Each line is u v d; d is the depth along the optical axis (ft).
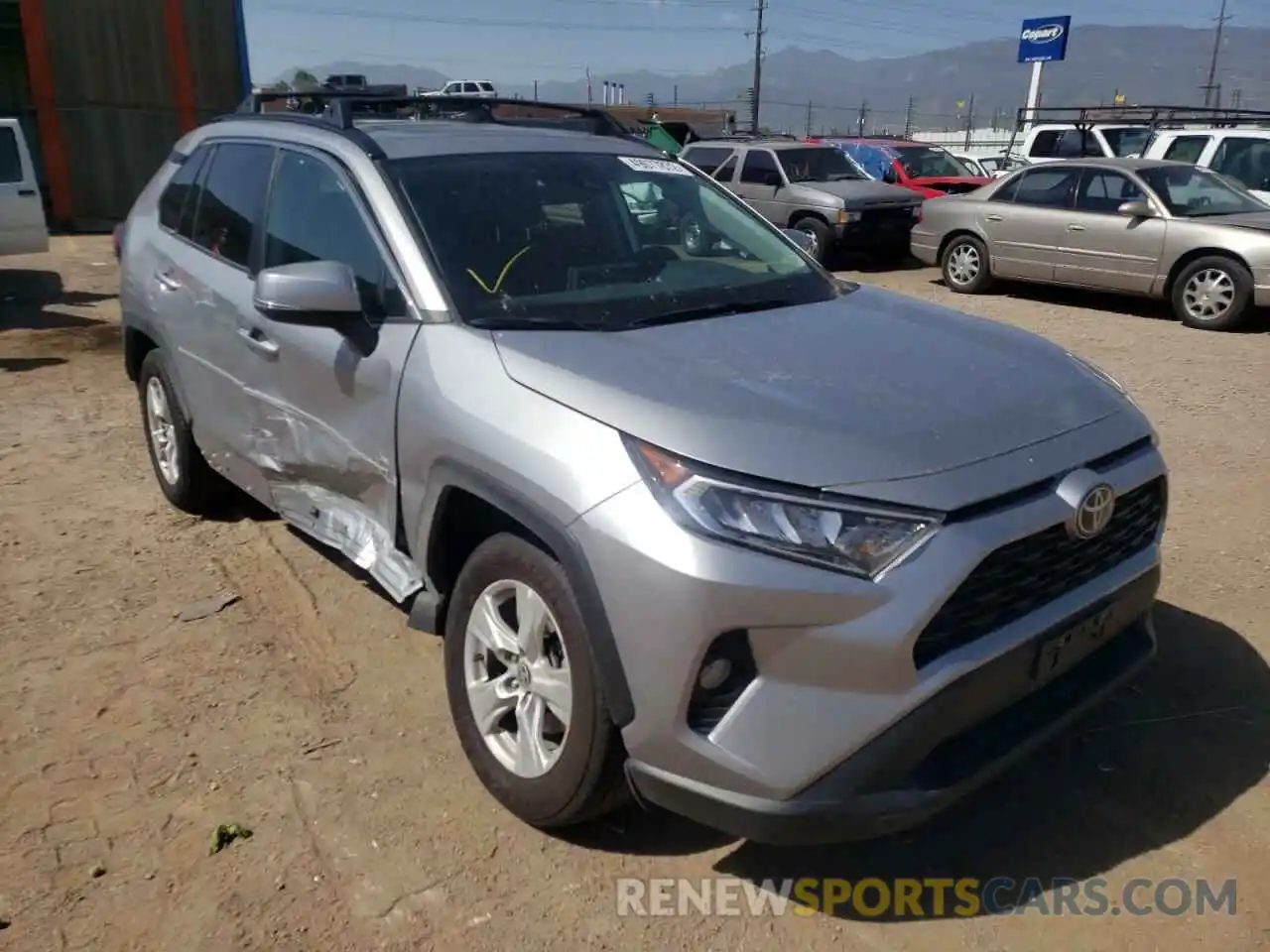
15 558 15.51
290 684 12.22
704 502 7.97
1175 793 10.48
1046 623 8.64
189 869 9.31
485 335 10.05
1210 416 23.65
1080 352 31.04
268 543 16.03
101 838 9.68
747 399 8.73
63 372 27.17
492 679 10.01
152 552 15.75
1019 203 40.57
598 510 8.27
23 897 8.95
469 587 9.98
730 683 8.10
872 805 7.93
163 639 13.21
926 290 44.34
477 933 8.65
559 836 9.77
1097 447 9.24
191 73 65.82
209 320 14.24
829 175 52.13
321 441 12.03
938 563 7.86
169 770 10.66
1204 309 34.71
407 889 9.11
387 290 11.12
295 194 12.97
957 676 8.02
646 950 8.52
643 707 8.16
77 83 62.34
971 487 8.17
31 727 11.35
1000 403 9.29
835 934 8.70
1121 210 36.58
